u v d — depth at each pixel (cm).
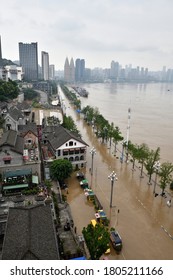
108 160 9062
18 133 8144
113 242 4634
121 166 8575
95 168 8250
